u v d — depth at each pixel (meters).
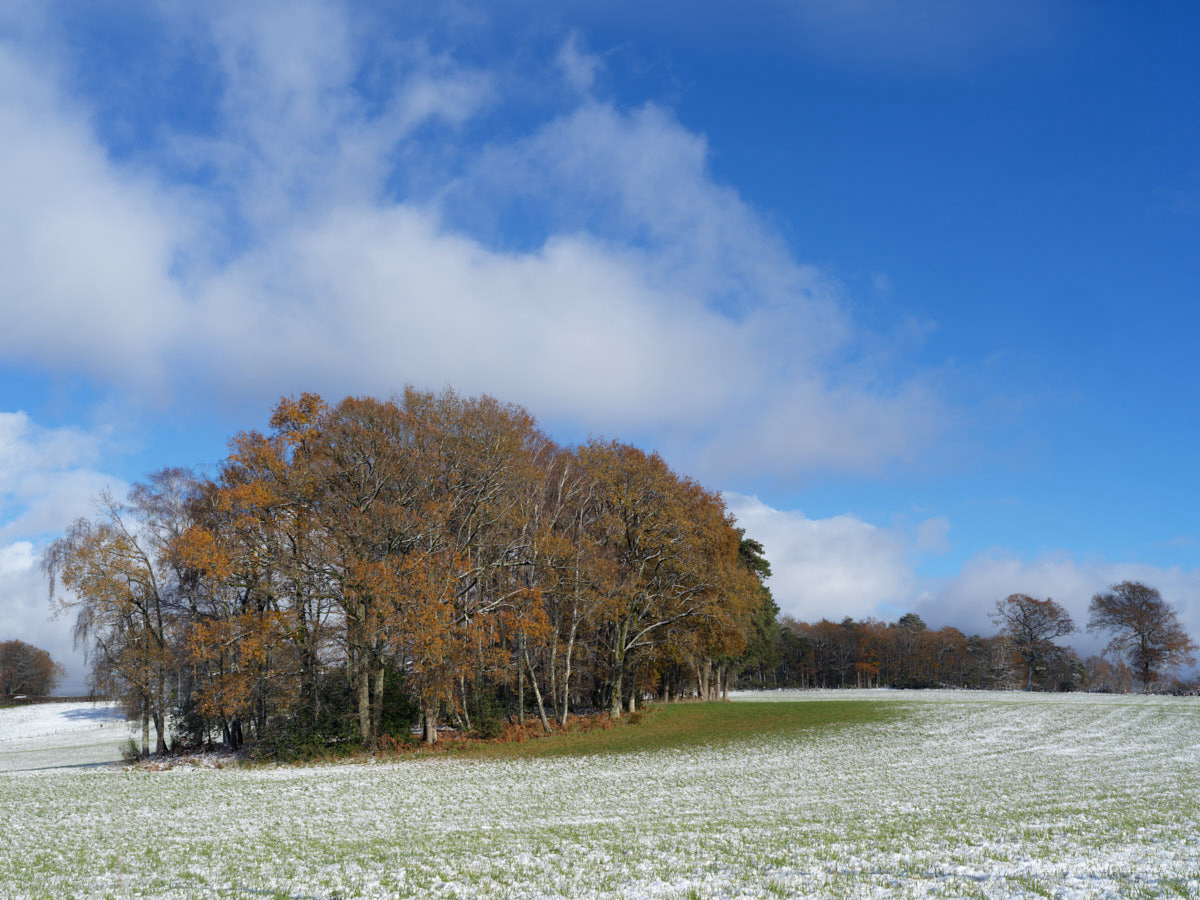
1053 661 134.25
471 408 47.72
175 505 49.91
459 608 47.28
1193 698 84.94
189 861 19.14
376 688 46.03
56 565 46.56
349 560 42.34
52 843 21.97
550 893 14.77
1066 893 13.05
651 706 65.44
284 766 41.56
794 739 48.81
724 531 61.12
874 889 13.91
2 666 121.94
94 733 80.62
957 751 41.94
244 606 46.62
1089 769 34.12
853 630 168.38
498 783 33.50
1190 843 18.03
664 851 18.73
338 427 45.56
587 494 57.59
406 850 19.83
